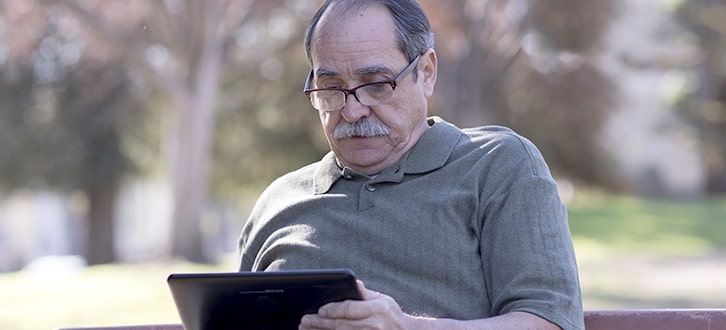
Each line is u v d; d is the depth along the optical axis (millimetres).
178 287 2859
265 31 25062
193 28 19953
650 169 39062
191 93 20406
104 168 27891
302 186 3484
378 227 3221
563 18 23297
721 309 3164
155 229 43188
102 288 13234
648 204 28578
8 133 26391
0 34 21391
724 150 36125
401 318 2760
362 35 3229
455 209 3178
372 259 3217
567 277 3012
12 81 25859
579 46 23844
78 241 43844
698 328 3154
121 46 19750
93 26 19516
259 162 29906
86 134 27281
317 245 3293
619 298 11664
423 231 3164
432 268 3141
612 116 30766
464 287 3127
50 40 24250
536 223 3072
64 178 27469
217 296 2828
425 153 3283
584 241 19594
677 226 22219
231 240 39031
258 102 28250
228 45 21172
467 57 22641
